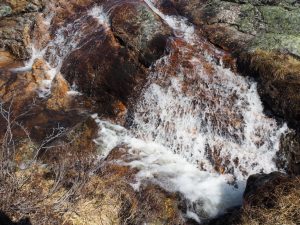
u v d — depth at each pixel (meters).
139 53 7.16
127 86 7.14
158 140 6.79
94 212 5.28
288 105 6.14
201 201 5.62
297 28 7.46
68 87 7.79
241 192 5.89
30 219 4.62
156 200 5.54
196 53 7.25
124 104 7.12
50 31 9.11
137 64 7.14
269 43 7.07
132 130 6.94
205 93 6.78
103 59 7.46
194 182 5.99
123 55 7.28
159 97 6.91
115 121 7.08
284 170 6.05
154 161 6.36
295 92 6.14
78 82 7.68
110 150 6.57
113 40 7.58
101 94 7.37
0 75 8.23
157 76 7.02
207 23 7.88
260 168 6.16
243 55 6.91
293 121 6.09
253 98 6.59
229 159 6.30
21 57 9.10
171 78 6.96
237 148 6.36
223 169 6.27
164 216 5.37
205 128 6.58
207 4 8.32
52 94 7.59
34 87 7.91
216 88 6.82
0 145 6.12
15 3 9.94
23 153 6.11
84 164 6.06
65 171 5.59
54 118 6.98
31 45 9.14
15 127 6.69
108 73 7.33
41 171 5.81
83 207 5.26
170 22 8.10
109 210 5.39
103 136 6.77
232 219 4.81
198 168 6.35
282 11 7.89
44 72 8.30
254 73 6.69
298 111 6.02
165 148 6.71
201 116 6.64
